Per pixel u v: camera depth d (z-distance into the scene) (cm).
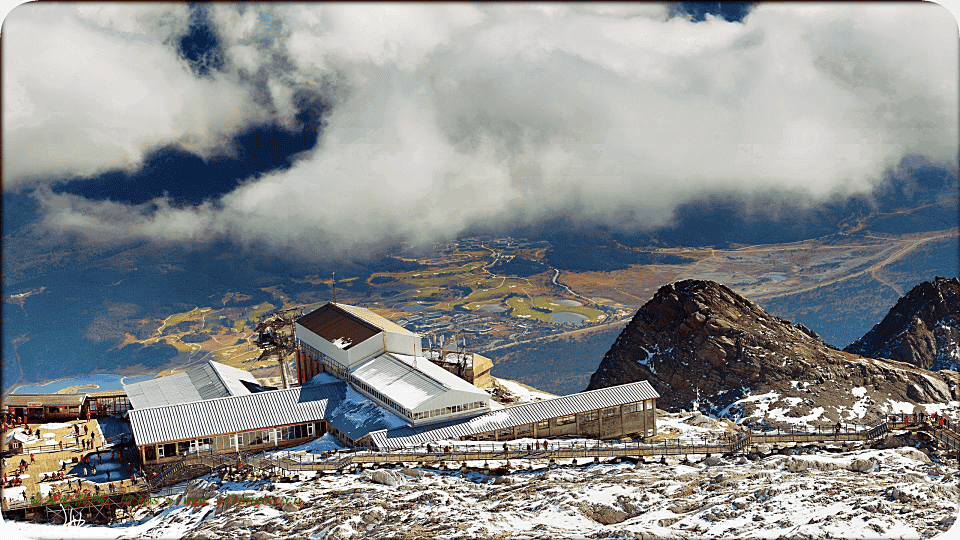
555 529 7675
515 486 9812
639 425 14138
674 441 13000
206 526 8500
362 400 13825
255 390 15588
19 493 10956
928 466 9594
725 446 12062
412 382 13675
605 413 13850
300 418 13262
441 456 11612
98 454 12744
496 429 12962
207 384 15150
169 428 12412
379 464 11288
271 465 11188
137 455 12581
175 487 11050
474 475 10662
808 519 7169
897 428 12075
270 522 8438
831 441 12231
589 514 8256
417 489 9650
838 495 7881
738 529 7194
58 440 13512
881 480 8688
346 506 8750
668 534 7131
